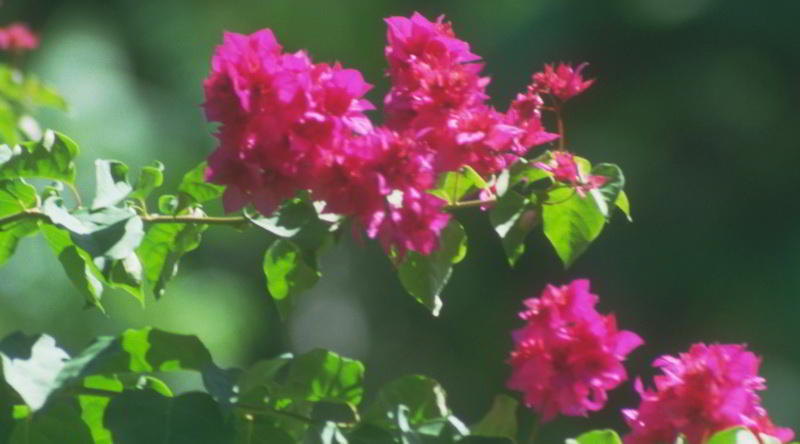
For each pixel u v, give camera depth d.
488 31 16.12
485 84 3.24
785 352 14.59
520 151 3.25
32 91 5.60
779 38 14.55
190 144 15.42
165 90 16.06
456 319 16.42
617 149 14.87
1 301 11.98
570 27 14.88
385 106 3.27
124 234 3.12
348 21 18.36
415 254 3.29
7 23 15.28
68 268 3.36
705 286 14.66
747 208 14.76
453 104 3.17
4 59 12.40
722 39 14.70
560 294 3.19
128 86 14.58
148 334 3.14
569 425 14.33
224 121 3.04
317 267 3.17
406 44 3.33
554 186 3.27
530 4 15.52
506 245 3.27
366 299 17.56
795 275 14.50
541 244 15.54
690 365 3.11
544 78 3.33
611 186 3.27
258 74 3.03
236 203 3.09
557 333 3.16
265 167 3.03
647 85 14.86
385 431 3.25
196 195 3.40
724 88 14.73
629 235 14.80
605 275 14.98
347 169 3.01
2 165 3.29
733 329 14.74
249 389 3.37
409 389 3.42
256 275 16.39
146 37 16.20
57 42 14.69
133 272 3.31
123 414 2.97
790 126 14.73
